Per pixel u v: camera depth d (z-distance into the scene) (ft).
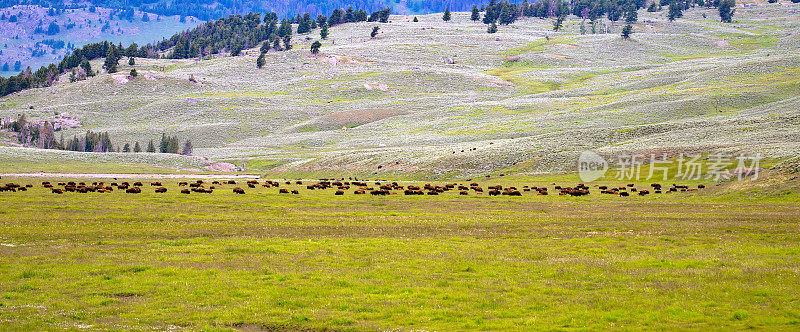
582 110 570.46
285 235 113.29
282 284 74.02
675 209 154.20
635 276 76.59
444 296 67.97
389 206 169.78
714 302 63.57
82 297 68.18
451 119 617.21
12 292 69.36
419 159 356.79
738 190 184.14
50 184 248.52
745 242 101.86
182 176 359.87
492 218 138.21
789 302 62.39
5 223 118.73
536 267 83.20
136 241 103.91
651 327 55.42
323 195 210.38
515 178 287.07
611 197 201.77
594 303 64.49
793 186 169.89
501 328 56.13
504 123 551.59
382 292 70.54
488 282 74.95
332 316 60.49
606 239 107.45
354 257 91.66
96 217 132.05
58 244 100.22
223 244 102.06
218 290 71.15
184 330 55.98
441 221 132.87
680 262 84.48
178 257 90.48
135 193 207.31
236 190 220.84
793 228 114.01
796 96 493.77
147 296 69.26
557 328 55.62
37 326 56.34
